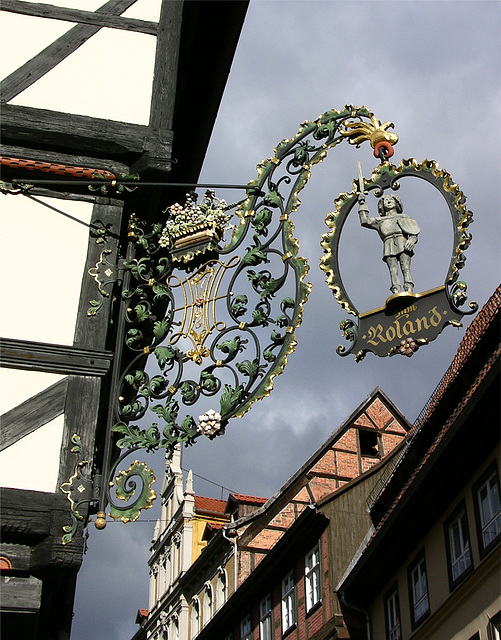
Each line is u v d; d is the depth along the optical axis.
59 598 5.95
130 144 6.64
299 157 6.43
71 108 6.68
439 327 5.36
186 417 5.89
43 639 6.29
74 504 5.60
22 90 6.66
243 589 21.95
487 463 13.25
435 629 14.39
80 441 5.80
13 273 6.21
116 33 7.02
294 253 6.16
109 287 6.30
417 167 5.90
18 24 6.88
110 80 6.86
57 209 6.45
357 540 19.17
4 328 6.03
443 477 14.18
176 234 6.41
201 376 5.96
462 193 5.67
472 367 13.21
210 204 6.52
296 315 5.98
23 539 5.50
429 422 14.80
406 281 5.52
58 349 6.01
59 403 5.88
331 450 24.75
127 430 5.88
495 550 12.63
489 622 12.67
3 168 6.45
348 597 17.53
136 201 6.74
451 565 14.15
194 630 27.58
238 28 8.01
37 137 6.53
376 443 24.94
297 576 20.14
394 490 16.78
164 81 6.95
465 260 5.48
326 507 19.47
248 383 5.88
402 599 15.96
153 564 32.94
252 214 6.42
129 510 5.63
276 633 20.36
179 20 7.20
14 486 5.60
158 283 6.35
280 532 25.03
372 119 6.33
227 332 6.05
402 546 15.91
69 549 5.45
